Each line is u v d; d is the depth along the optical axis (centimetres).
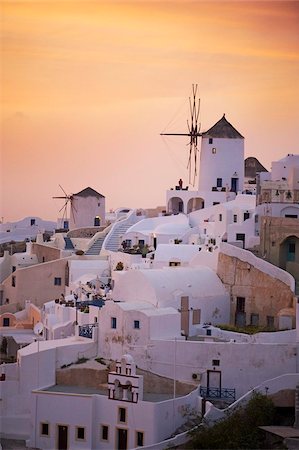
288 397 6950
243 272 8144
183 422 6900
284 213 9106
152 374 7256
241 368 7131
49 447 7112
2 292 10125
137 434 6825
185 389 7150
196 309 7900
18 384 7381
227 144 11006
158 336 7369
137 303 7656
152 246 10069
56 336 8125
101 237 11106
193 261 8650
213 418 6794
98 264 9850
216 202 10856
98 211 12119
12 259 10725
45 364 7419
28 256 10738
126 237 10338
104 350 7588
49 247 10700
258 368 7119
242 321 8150
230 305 8194
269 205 9094
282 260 8419
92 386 7362
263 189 9400
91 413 7000
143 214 11512
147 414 6769
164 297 7750
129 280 7981
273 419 6850
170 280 7944
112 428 6938
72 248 11131
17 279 9962
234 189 11050
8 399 7375
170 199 11100
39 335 8744
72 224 12119
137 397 6850
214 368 7156
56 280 10012
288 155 9838
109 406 6956
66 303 8538
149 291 7775
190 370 7200
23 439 7269
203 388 7150
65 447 7081
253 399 6838
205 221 10275
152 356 7288
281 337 7381
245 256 8150
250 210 9525
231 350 7138
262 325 7994
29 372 7388
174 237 9988
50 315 8512
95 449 6981
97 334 7644
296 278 8212
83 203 12062
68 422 7075
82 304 8344
